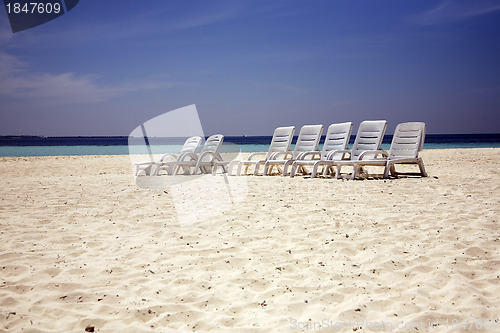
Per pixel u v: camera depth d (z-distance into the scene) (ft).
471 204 16.75
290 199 19.03
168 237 13.05
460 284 8.66
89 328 7.03
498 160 46.01
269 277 9.52
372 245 11.67
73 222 15.11
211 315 7.66
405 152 27.94
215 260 10.77
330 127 31.30
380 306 7.88
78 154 94.48
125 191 22.98
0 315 7.57
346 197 19.24
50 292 8.68
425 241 11.87
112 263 10.56
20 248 11.84
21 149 125.39
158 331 7.07
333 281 9.17
